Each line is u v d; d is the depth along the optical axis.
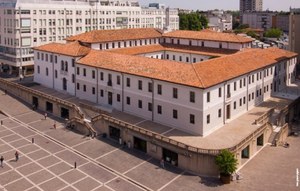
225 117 72.25
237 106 76.38
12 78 122.56
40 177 58.69
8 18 127.00
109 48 112.88
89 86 89.69
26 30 127.31
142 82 75.50
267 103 87.06
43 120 85.62
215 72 71.38
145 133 65.88
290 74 107.56
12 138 75.00
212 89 67.12
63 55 96.00
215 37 119.25
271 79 92.25
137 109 77.94
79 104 85.31
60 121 84.94
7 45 130.12
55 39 138.12
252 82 81.88
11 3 126.00
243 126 71.06
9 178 58.38
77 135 76.12
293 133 75.50
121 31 120.31
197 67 70.62
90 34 112.44
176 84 68.31
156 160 64.25
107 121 73.50
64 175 59.28
